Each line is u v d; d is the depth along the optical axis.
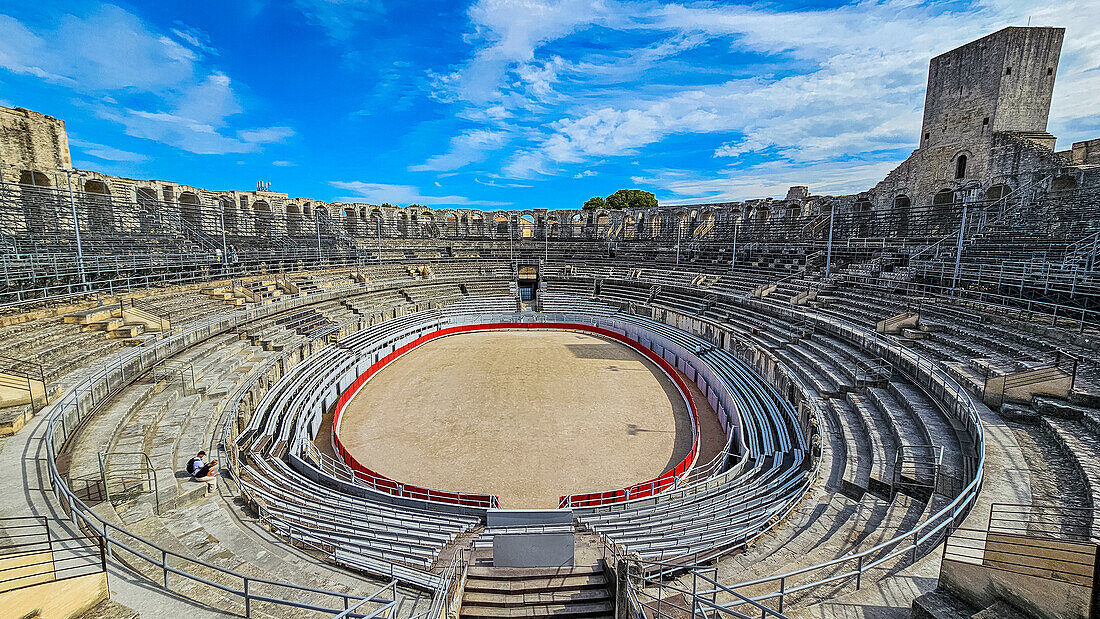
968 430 13.62
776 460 17.00
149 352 19.39
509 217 61.59
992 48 34.62
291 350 25.06
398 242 55.28
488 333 41.97
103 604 7.77
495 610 9.77
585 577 10.52
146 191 38.19
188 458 14.34
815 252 40.31
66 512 10.15
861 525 11.04
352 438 20.48
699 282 42.78
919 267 29.38
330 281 41.09
